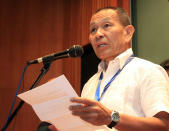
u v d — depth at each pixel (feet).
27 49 13.03
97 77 6.47
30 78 12.61
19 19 13.32
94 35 6.05
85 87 6.57
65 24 13.01
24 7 13.38
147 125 4.24
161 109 4.49
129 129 4.18
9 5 13.43
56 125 4.70
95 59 10.97
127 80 5.35
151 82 4.92
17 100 12.41
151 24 9.86
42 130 6.33
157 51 9.50
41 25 13.21
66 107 4.16
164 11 9.52
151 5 9.97
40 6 13.38
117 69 5.90
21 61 12.93
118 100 5.20
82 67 11.78
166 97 4.70
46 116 4.54
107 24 5.98
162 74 5.08
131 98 5.12
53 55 5.29
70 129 4.59
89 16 11.72
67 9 13.12
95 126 4.34
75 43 12.55
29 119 12.21
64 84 3.94
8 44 13.14
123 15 6.23
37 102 4.46
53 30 13.10
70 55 5.25
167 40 9.26
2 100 12.57
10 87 12.69
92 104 3.94
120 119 4.15
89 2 11.86
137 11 10.36
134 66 5.51
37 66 12.67
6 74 12.85
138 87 5.13
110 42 5.90
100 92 5.84
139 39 10.09
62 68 12.51
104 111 4.02
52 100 4.25
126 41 6.19
